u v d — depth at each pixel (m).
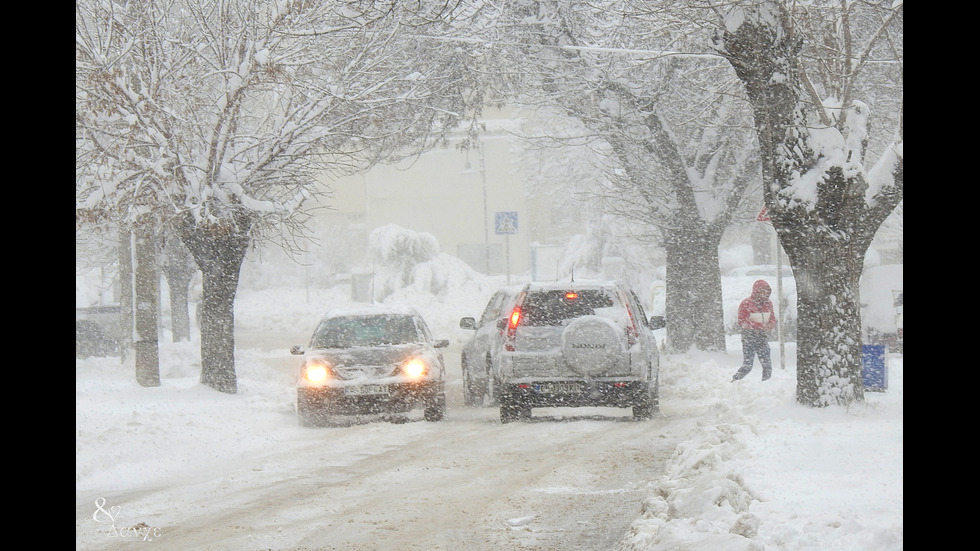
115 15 68.69
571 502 38.28
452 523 35.00
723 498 30.83
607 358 60.09
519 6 84.75
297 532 34.00
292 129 72.19
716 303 97.06
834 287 55.06
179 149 71.06
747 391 63.88
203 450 53.16
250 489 42.19
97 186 69.44
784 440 44.41
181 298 140.00
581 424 60.50
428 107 83.62
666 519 31.25
